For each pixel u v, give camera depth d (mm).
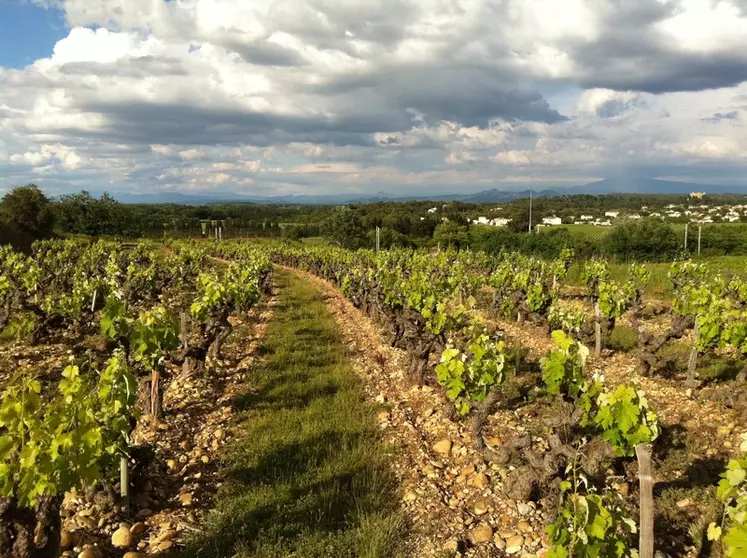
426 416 7555
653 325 13812
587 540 3535
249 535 4500
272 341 11836
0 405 3836
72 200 60594
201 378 8859
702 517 4742
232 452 6168
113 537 4461
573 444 5379
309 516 4766
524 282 14195
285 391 8312
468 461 6180
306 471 5648
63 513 4746
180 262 21844
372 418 7293
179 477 5641
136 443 6285
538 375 9094
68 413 3910
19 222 41375
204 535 4504
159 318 7172
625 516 4090
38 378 8383
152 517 4898
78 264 20156
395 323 11477
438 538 4645
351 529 4602
